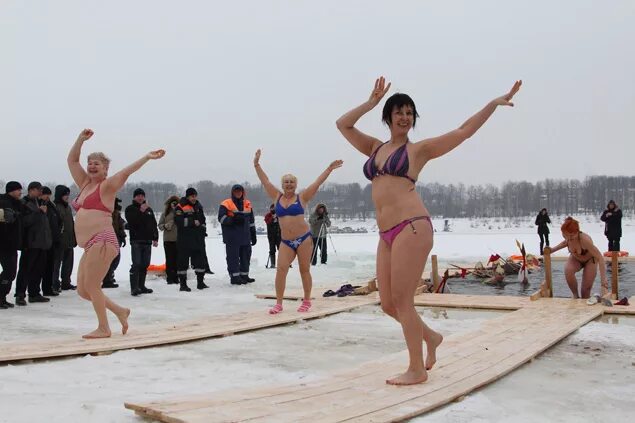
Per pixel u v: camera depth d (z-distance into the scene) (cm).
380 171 404
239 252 1184
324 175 775
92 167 602
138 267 995
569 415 346
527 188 11006
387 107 409
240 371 466
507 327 629
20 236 839
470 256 2059
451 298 898
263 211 8812
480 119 389
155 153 594
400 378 403
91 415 338
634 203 10506
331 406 348
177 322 711
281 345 579
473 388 396
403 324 401
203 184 9662
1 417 334
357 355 531
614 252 870
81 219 593
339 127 436
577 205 10800
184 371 464
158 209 7662
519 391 400
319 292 1020
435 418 339
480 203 10994
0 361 482
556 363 484
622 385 415
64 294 996
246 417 321
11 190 832
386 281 409
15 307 845
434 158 406
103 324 598
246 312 784
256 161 788
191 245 1068
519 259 1609
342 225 8031
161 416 324
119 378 440
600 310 750
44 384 420
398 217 396
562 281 1188
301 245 772
